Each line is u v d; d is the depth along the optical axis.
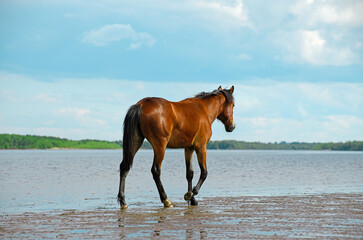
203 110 12.34
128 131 10.85
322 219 9.05
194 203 11.52
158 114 10.87
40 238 7.27
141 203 12.09
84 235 7.50
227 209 10.65
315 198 12.91
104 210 10.61
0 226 8.34
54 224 8.56
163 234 7.55
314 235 7.45
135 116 10.90
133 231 7.84
